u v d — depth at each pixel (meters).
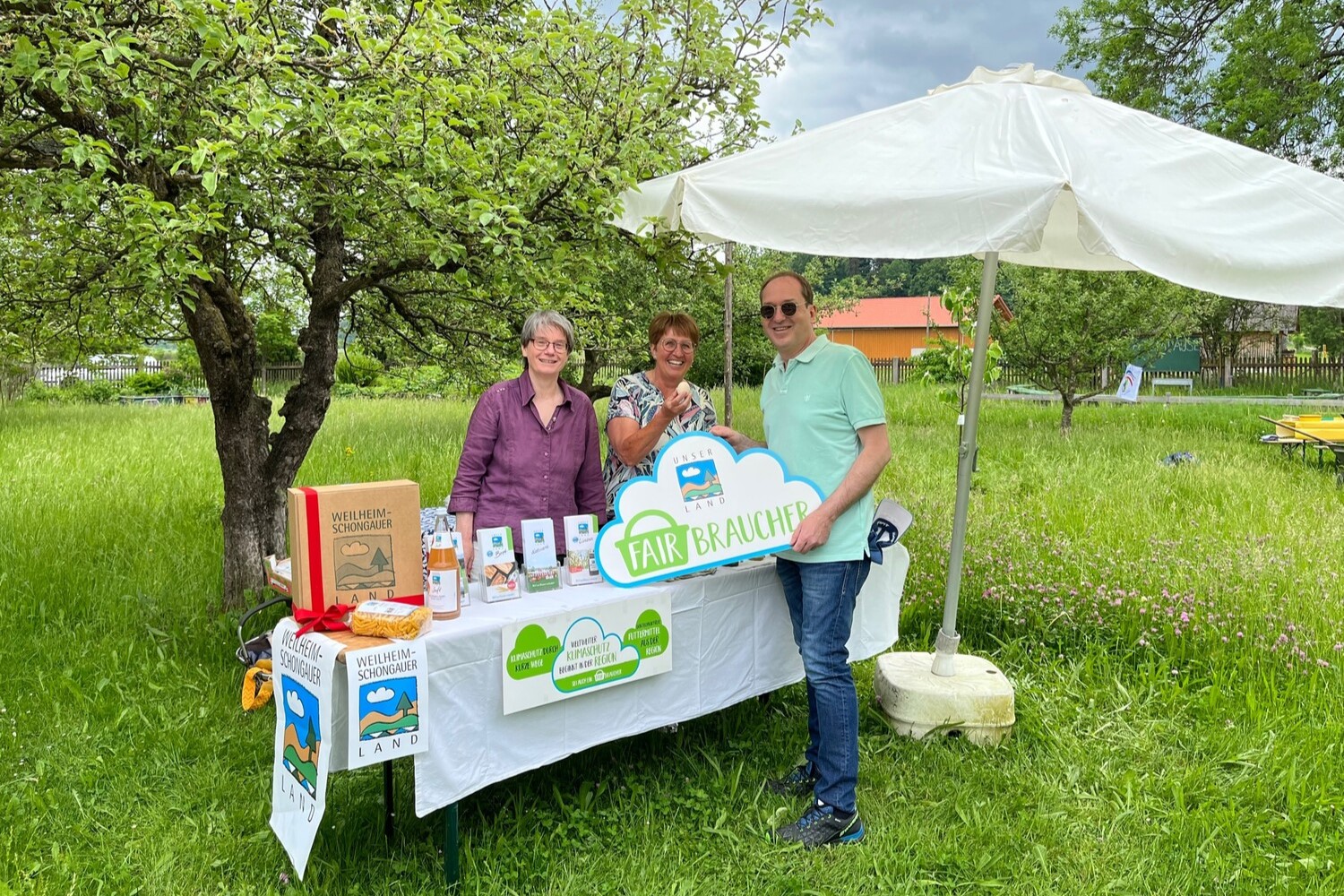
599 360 8.24
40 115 3.45
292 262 4.84
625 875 2.63
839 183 2.73
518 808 2.84
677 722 3.03
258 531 4.73
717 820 2.91
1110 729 3.59
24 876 2.54
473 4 4.26
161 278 2.88
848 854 2.77
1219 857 2.74
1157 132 2.95
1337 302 2.40
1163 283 12.49
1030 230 2.43
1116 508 6.78
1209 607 4.47
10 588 4.78
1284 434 11.48
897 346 40.81
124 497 7.02
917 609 4.72
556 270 3.41
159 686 3.79
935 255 2.53
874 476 2.81
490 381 6.49
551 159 3.21
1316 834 2.86
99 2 2.72
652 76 3.57
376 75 2.94
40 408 16.30
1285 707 3.65
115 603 4.69
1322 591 4.63
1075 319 12.84
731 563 3.06
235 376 4.49
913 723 3.53
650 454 3.43
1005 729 3.51
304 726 2.37
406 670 2.28
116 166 3.20
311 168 3.30
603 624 2.72
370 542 2.46
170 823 2.89
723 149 4.45
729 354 5.96
